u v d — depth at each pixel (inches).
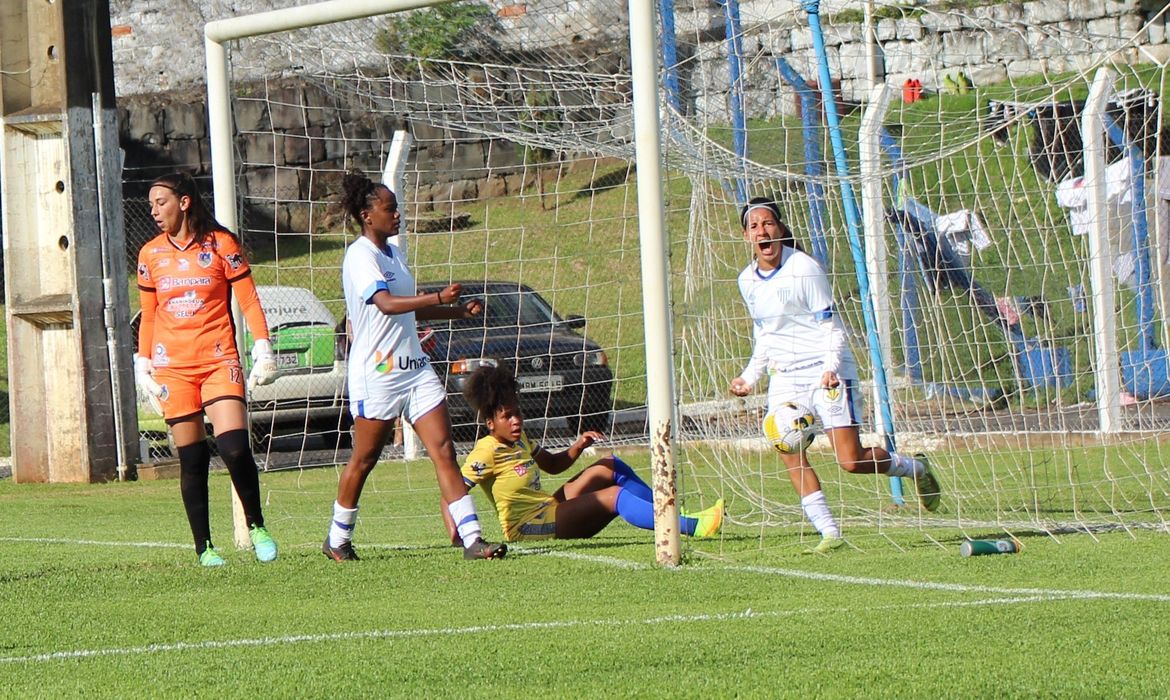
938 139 1958.7
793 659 597.0
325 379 2047.2
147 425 2164.1
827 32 2228.1
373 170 3021.7
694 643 638.5
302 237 3110.2
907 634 649.0
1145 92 1459.2
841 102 1952.5
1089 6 2842.0
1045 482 1482.5
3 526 1421.0
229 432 1000.2
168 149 3683.6
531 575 906.1
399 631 700.7
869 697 524.7
